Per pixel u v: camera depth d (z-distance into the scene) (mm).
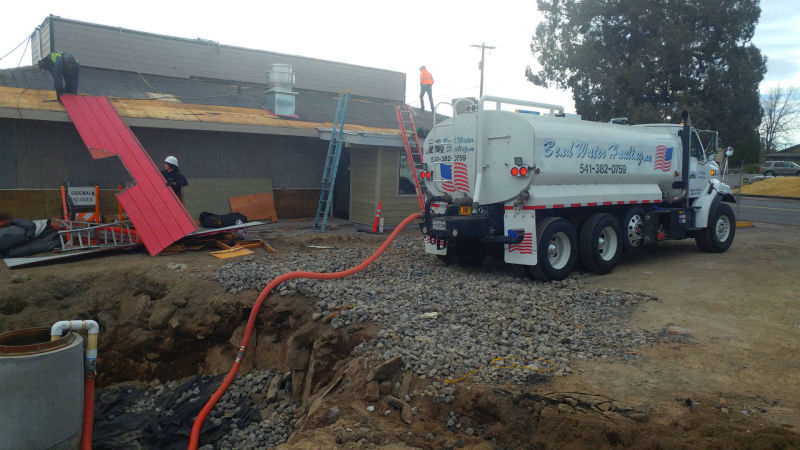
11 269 8797
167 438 6488
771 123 74062
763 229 16469
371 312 6660
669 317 7047
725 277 9398
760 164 59031
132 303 8398
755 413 4398
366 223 14719
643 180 10602
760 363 5496
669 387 4891
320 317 6777
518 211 8727
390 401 4852
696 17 26484
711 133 12414
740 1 26484
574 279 9234
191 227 10477
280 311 7453
